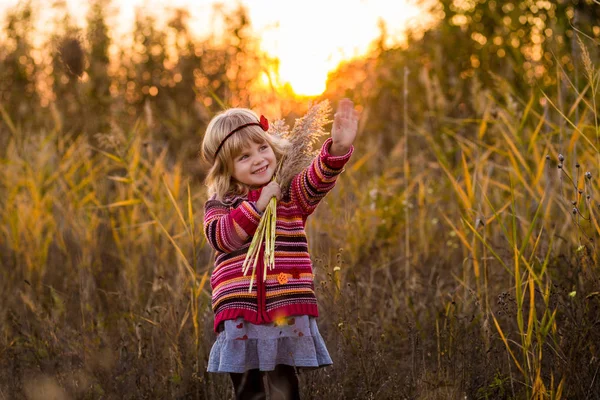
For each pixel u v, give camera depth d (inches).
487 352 140.8
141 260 213.9
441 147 266.8
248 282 123.6
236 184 129.7
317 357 126.0
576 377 128.7
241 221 121.3
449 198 235.1
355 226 217.3
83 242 221.8
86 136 263.1
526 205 187.2
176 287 178.4
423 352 147.1
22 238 224.1
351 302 165.8
